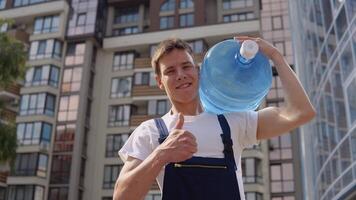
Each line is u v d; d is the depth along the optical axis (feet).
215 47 8.25
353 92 31.58
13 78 50.08
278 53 8.24
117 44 103.91
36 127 93.50
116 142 94.68
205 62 8.16
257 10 103.40
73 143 92.27
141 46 102.99
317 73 42.70
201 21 102.89
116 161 92.89
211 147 7.25
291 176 82.94
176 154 6.30
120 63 102.63
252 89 7.98
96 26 104.01
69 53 101.96
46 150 92.07
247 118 7.87
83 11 105.40
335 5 35.83
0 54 48.73
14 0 110.11
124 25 110.32
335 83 36.29
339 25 34.88
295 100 7.74
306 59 48.19
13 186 89.30
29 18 107.24
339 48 34.91
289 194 81.71
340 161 34.63
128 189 6.27
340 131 34.78
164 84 8.04
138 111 98.27
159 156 6.30
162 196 6.92
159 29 104.78
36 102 95.96
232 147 7.38
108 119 97.30
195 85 7.97
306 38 47.88
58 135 93.91
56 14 105.50
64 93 97.66
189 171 7.00
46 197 88.99
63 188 89.10
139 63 100.01
